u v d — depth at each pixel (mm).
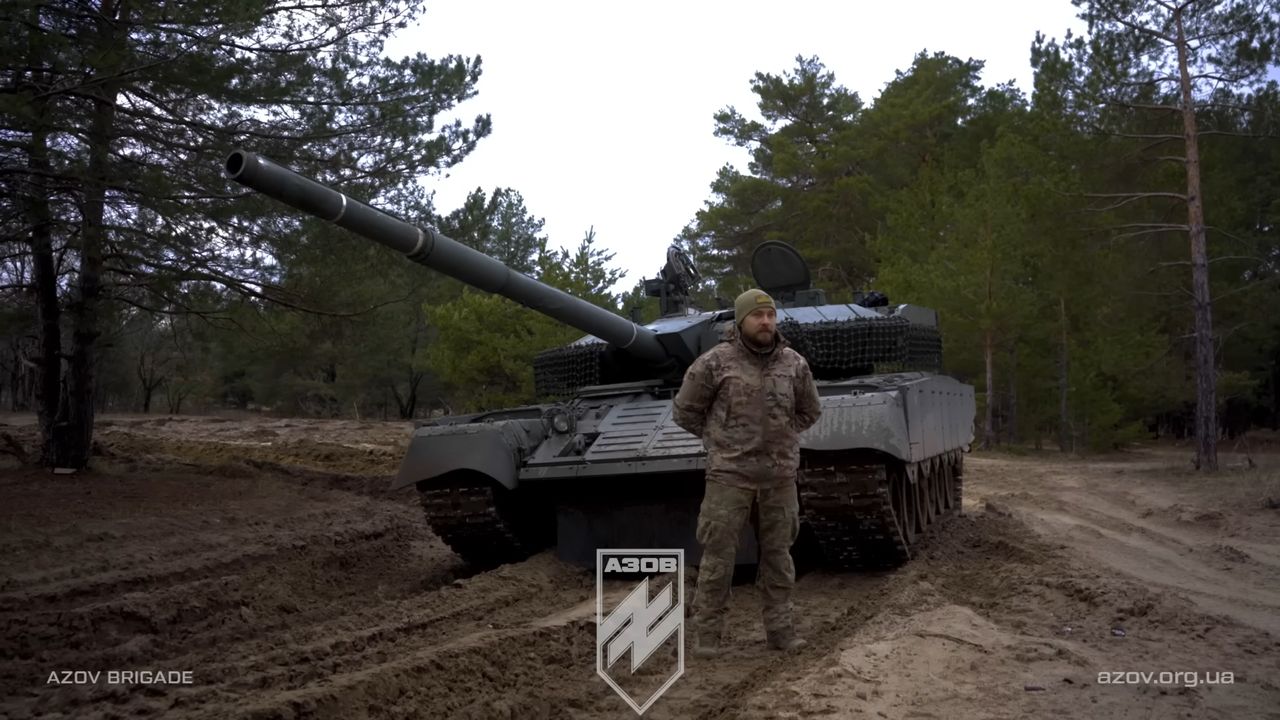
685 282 12695
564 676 6062
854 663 5887
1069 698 5250
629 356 11312
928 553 10398
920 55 44625
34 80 12016
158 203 12648
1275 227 32406
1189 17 23156
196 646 7547
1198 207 23078
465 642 6480
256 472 17969
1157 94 24688
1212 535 13164
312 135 14336
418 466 9867
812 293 12539
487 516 9945
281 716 4727
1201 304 22859
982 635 6695
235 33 12859
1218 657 6207
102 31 12469
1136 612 7395
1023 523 13289
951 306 30750
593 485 10016
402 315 36500
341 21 14586
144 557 10344
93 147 12336
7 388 53938
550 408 10766
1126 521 14531
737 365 6402
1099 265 28031
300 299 16219
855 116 45375
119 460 17828
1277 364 40594
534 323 29094
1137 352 30984
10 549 10227
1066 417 33469
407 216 15617
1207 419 22500
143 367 46812
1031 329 32312
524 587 8930
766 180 45125
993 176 31484
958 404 13648
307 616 8695
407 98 15125
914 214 36062
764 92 45844
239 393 55031
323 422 34344
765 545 6566
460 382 30297
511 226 42875
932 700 5203
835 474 8656
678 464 9203
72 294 16953
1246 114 28609
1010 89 42750
